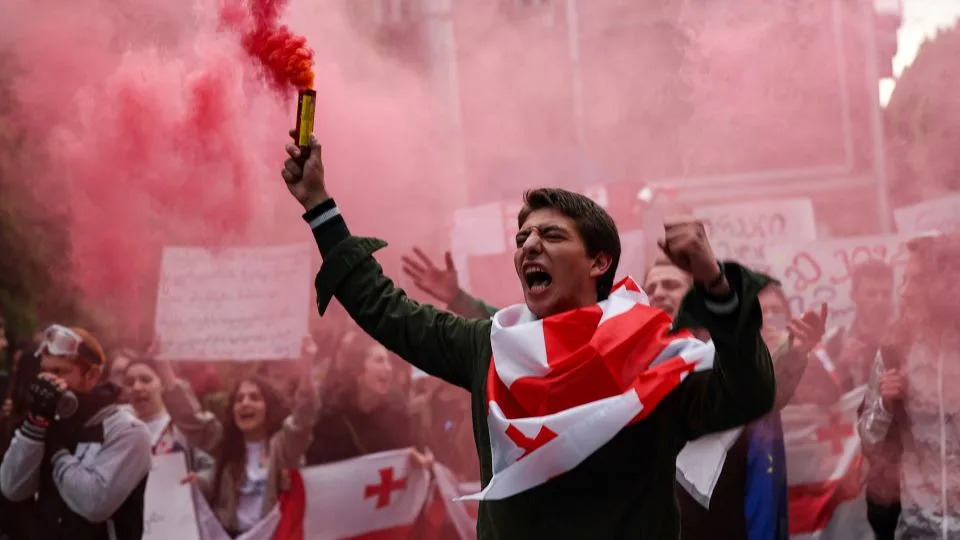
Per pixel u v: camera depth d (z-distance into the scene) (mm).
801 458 5559
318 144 2744
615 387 2273
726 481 4668
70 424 5367
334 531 5863
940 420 5215
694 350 2285
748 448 4660
